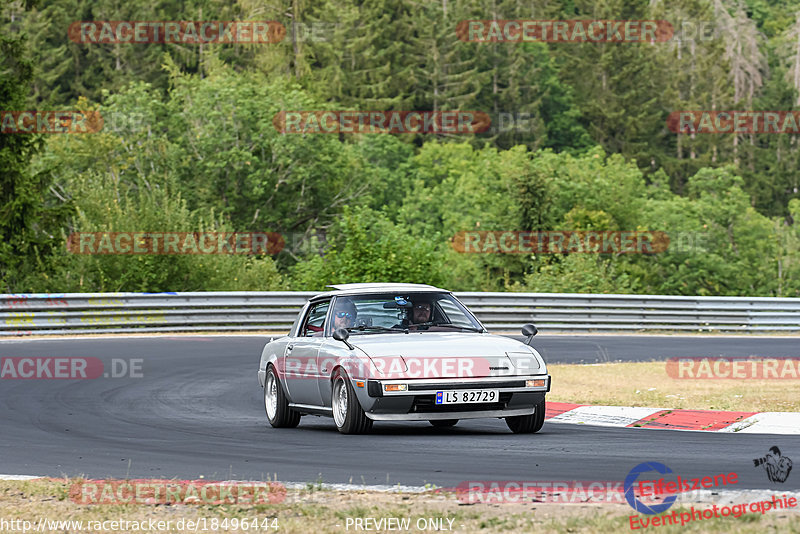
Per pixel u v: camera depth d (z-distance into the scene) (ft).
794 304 364.38
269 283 457.27
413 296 140.26
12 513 83.71
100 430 139.03
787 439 119.75
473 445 116.16
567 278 477.36
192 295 320.09
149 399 176.96
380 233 645.10
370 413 123.75
